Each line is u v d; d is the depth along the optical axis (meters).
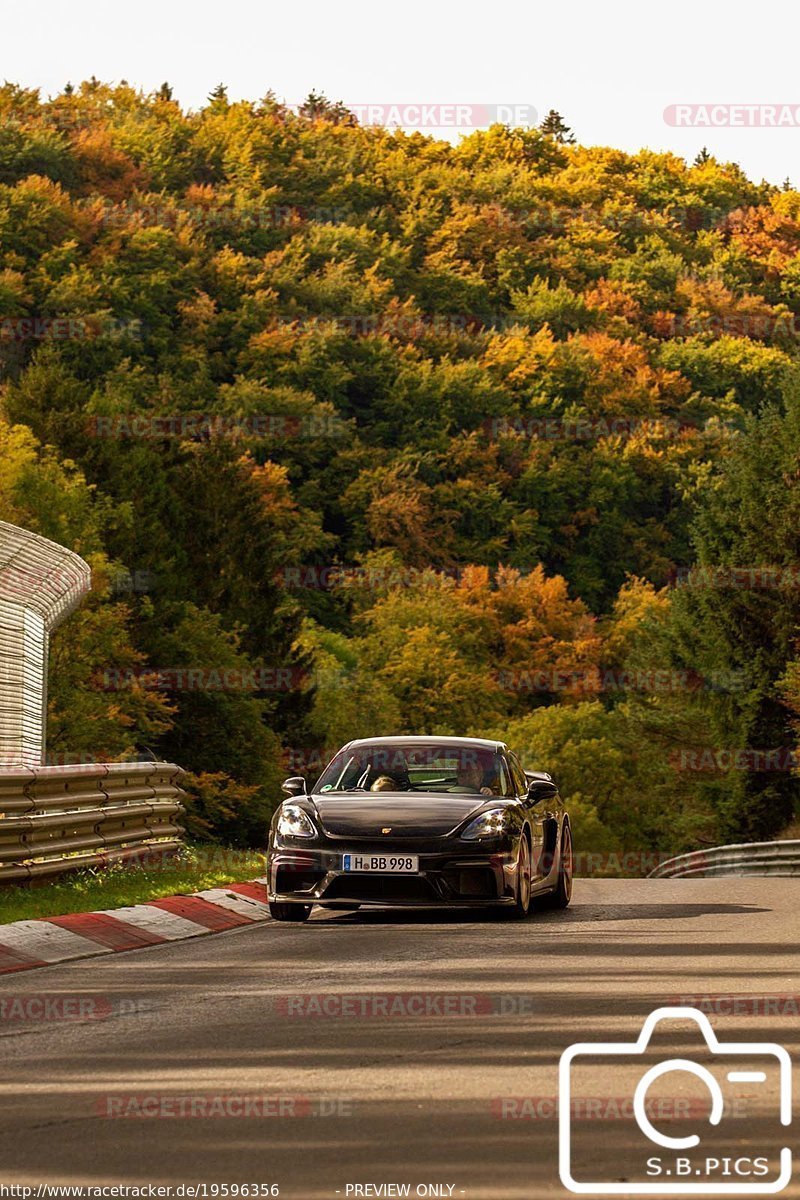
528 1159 7.32
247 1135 7.82
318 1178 7.01
